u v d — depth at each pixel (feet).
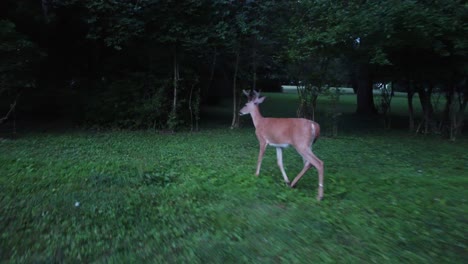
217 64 49.88
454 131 41.52
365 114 67.21
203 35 40.29
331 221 16.49
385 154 31.99
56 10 43.50
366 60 40.32
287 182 22.41
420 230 15.76
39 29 44.04
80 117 43.62
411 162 29.09
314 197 19.97
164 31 41.16
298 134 21.15
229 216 16.94
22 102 47.19
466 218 17.31
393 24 32.58
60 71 49.42
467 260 13.23
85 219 16.08
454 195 20.72
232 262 12.77
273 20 42.34
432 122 46.52
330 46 37.17
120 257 12.94
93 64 49.78
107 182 21.44
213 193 20.22
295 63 41.50
